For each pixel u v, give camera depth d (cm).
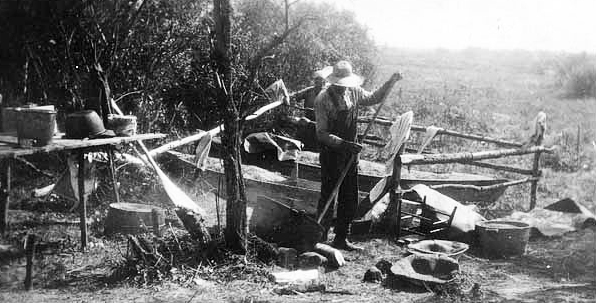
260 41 1290
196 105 1219
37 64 890
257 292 515
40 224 689
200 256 578
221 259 575
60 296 490
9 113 709
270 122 1230
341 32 1678
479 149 1297
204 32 1078
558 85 2659
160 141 1062
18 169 859
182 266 556
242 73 1077
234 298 496
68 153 763
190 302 484
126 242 644
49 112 580
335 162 646
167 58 1051
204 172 884
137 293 505
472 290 520
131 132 754
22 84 898
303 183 900
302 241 618
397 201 734
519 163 1217
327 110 641
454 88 2538
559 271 625
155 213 617
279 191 815
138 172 830
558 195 996
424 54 5597
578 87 2408
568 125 1684
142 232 659
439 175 962
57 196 781
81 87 842
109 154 739
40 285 520
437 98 2036
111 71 905
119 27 902
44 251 605
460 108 1877
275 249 603
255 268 564
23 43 841
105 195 788
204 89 1180
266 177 935
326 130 641
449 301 501
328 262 610
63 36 819
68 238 635
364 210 739
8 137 652
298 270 570
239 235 581
